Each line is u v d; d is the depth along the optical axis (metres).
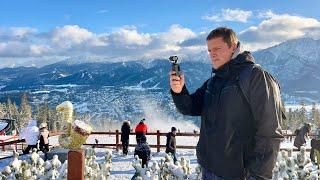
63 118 3.82
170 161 5.44
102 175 5.42
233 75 2.59
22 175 5.11
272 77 2.57
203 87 3.01
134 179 5.39
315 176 5.20
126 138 18.81
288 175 5.25
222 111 2.59
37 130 18.44
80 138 3.53
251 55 2.63
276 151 2.44
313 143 11.67
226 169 2.59
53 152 13.51
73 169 3.33
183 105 2.96
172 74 2.91
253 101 2.47
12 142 18.33
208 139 2.68
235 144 2.56
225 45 2.60
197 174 5.07
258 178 2.43
